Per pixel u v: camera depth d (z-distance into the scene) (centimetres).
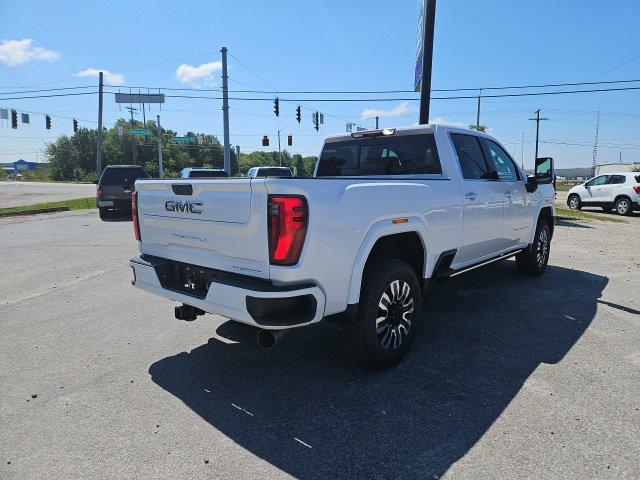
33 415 313
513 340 438
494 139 562
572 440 278
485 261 533
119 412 317
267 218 293
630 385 346
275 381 360
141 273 389
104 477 250
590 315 510
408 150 486
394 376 366
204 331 473
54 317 520
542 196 661
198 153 11419
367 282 352
